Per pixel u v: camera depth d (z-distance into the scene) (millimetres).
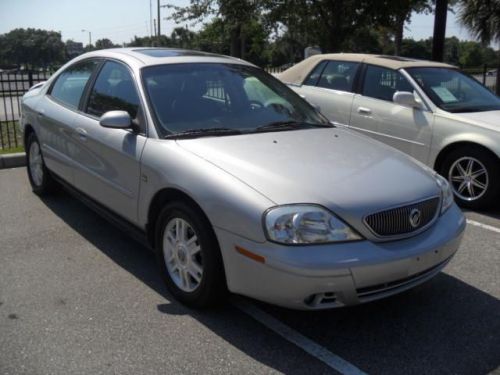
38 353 3057
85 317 3461
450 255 3488
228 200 3148
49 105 5410
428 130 6199
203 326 3377
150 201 3777
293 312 3572
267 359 3055
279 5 11367
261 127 4156
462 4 16156
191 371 2928
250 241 3041
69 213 5512
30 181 6191
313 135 4105
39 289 3842
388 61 6953
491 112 6238
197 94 4254
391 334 3342
